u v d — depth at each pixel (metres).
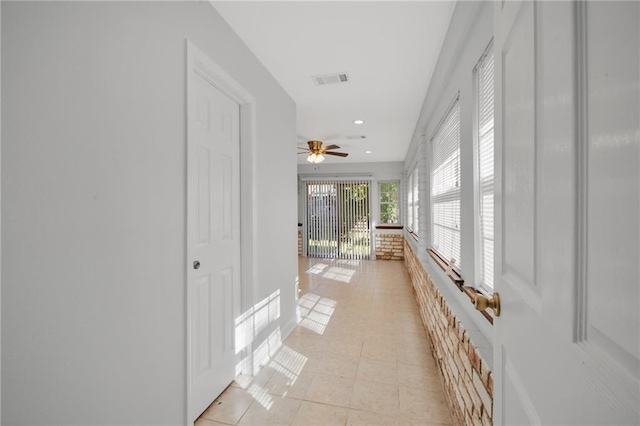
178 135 1.43
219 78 1.79
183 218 1.47
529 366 0.60
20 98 0.83
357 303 3.94
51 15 0.91
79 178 0.98
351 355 2.49
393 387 2.03
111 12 1.10
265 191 2.45
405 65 2.45
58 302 0.92
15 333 0.83
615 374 0.34
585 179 0.40
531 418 0.58
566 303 0.44
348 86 2.86
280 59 2.33
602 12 0.37
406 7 1.76
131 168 1.17
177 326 1.43
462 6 1.59
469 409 1.39
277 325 2.66
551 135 0.49
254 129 2.22
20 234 0.83
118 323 1.12
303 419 1.73
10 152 0.81
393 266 6.74
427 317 2.83
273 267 2.60
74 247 0.97
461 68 1.82
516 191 0.68
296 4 1.72
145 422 1.25
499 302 0.81
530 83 0.59
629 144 0.32
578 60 0.41
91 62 1.02
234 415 1.75
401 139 5.12
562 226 0.45
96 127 1.04
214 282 1.87
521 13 0.64
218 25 1.78
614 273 0.35
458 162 2.09
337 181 7.95
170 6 1.39
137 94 1.21
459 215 2.07
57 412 0.93
